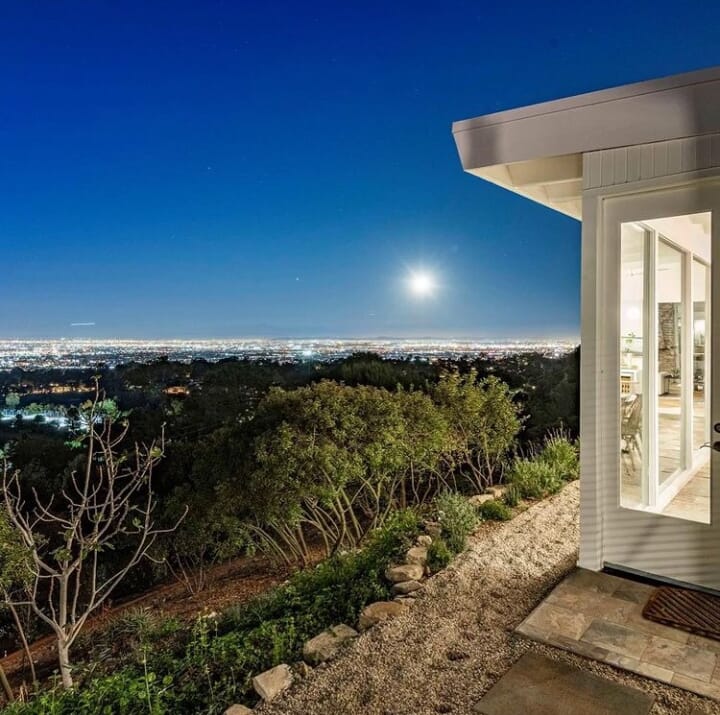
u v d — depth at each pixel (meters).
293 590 3.67
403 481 7.09
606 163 3.04
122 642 4.76
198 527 7.23
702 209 2.82
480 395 6.82
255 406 6.92
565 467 5.74
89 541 4.77
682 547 3.00
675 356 3.22
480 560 3.56
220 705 2.37
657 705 2.03
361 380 7.87
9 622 6.89
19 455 6.77
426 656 2.46
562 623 2.64
